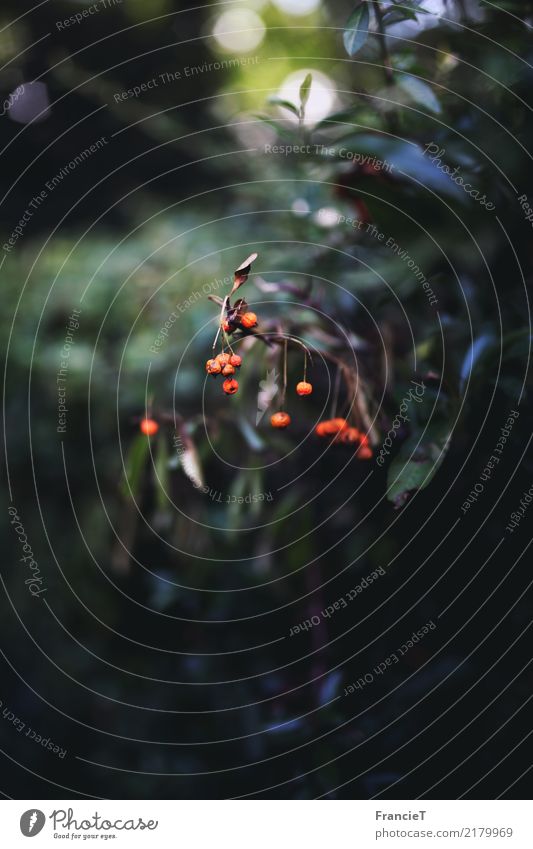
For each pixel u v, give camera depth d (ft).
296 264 2.31
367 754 2.16
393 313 2.25
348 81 2.69
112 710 2.57
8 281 2.75
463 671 2.18
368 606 2.25
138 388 2.47
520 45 2.10
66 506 2.66
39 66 3.19
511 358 1.98
